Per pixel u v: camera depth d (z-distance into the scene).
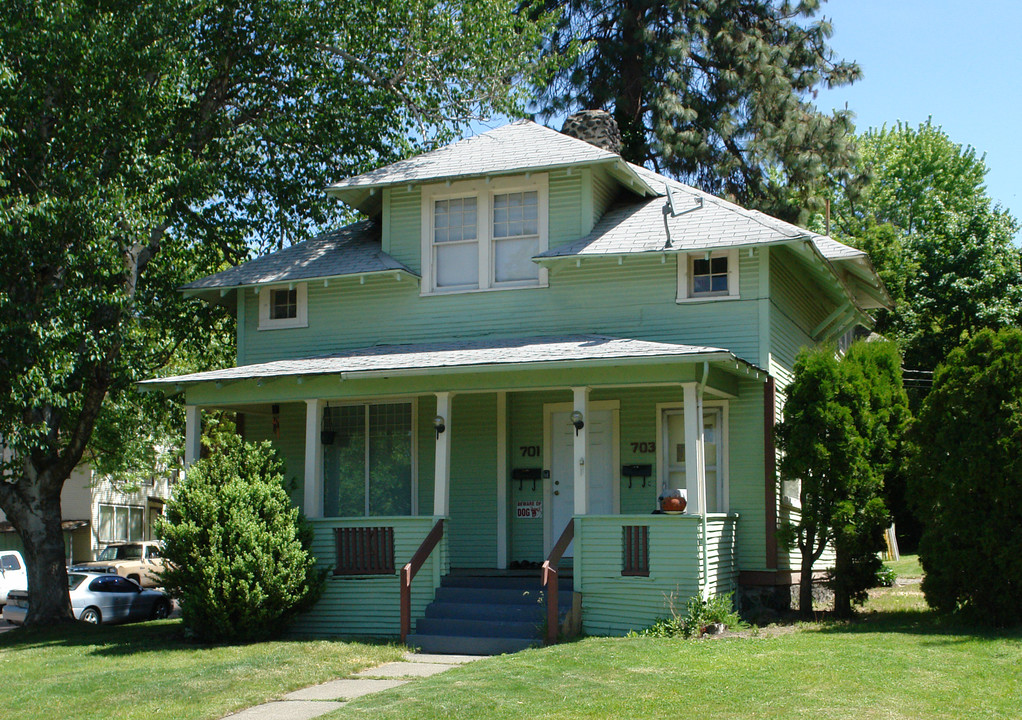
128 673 12.08
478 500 17.33
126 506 44.59
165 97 18.67
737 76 31.61
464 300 17.86
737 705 9.04
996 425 12.94
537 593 14.18
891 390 15.48
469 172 17.64
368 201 19.45
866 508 14.42
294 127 21.31
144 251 20.53
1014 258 33.69
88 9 17.84
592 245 16.73
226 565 14.19
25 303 16.86
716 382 14.78
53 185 16.97
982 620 13.02
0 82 16.36
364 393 15.66
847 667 10.33
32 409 18.22
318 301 18.86
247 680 11.30
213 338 24.09
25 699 10.81
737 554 15.47
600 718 8.86
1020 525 12.81
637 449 16.59
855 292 20.75
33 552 19.11
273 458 15.79
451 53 21.77
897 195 49.75
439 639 13.66
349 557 15.22
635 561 13.78
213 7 20.39
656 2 31.97
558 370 14.60
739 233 16.02
